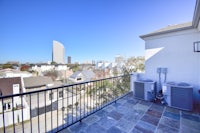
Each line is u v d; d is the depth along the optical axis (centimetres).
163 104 336
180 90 299
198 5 215
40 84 1631
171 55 381
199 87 329
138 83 385
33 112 814
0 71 2175
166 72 391
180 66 363
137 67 767
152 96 361
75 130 207
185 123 231
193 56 339
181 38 360
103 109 300
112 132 201
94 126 221
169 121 239
